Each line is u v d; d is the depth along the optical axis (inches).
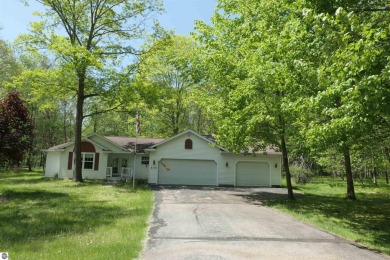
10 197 615.5
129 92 963.3
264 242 315.6
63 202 558.6
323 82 289.7
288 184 735.1
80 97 1019.9
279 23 487.8
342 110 308.8
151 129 1771.7
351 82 287.0
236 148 719.1
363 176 1883.6
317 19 237.6
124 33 1023.0
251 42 594.6
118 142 1283.2
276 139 712.4
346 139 428.1
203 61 761.6
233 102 644.1
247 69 599.2
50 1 936.9
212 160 1082.7
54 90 984.9
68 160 1167.6
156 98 1019.9
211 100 764.0
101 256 241.1
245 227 387.9
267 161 1103.0
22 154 618.5
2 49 1245.7
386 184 1315.2
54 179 1085.1
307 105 357.4
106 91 979.3
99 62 874.1
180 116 1683.1
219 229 369.1
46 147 1834.4
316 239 342.3
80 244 275.9
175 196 712.4
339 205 655.8
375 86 261.6
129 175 1179.9
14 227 345.1
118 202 571.8
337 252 293.0
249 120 621.3
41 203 543.5
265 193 857.5
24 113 626.2
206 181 1075.3
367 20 309.1
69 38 1004.6
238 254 268.5
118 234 318.0
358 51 240.7
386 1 306.5
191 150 1077.1
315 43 339.3
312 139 437.7
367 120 309.9
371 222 476.1
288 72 410.0
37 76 949.8
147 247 281.7
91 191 754.8
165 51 1048.2
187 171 1073.5
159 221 408.8
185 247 284.4
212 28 780.6
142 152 1197.1
